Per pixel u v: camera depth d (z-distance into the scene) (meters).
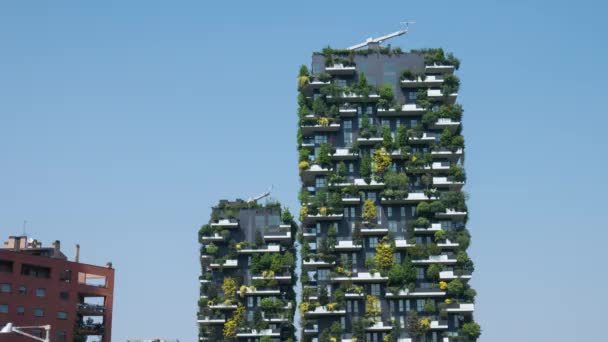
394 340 199.38
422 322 199.25
